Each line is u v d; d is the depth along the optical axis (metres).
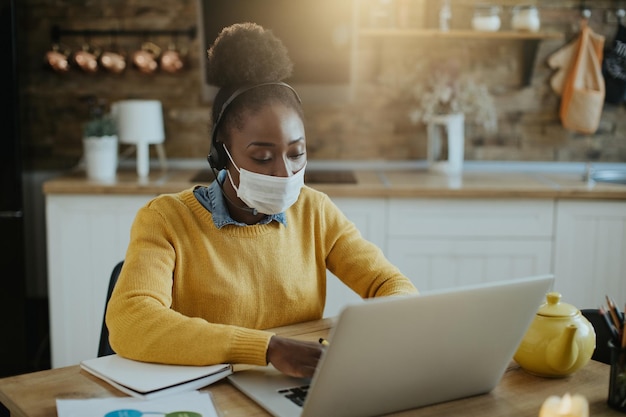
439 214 3.13
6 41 3.00
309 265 1.65
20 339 3.19
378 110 3.65
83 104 3.62
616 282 3.17
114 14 3.56
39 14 3.55
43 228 3.70
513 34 3.41
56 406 1.17
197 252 1.54
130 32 3.56
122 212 3.10
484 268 3.17
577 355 1.31
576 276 3.17
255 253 1.57
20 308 3.18
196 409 1.16
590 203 3.12
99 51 3.57
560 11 3.60
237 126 1.46
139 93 3.62
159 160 3.65
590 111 3.50
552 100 3.66
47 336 3.69
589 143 3.70
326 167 3.69
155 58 3.53
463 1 3.59
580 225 3.14
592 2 3.59
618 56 3.57
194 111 3.64
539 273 3.17
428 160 3.54
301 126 1.49
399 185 3.14
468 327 1.15
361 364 1.08
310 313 1.65
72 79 3.60
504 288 1.14
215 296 1.53
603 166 3.72
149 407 1.16
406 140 3.67
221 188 1.56
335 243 1.71
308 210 1.69
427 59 3.61
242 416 1.15
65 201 3.09
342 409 1.12
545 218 3.13
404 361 1.12
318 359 1.25
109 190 3.07
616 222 3.13
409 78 3.62
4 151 3.06
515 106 3.66
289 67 1.51
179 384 1.25
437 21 3.52
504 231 3.14
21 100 3.60
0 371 3.21
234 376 1.29
